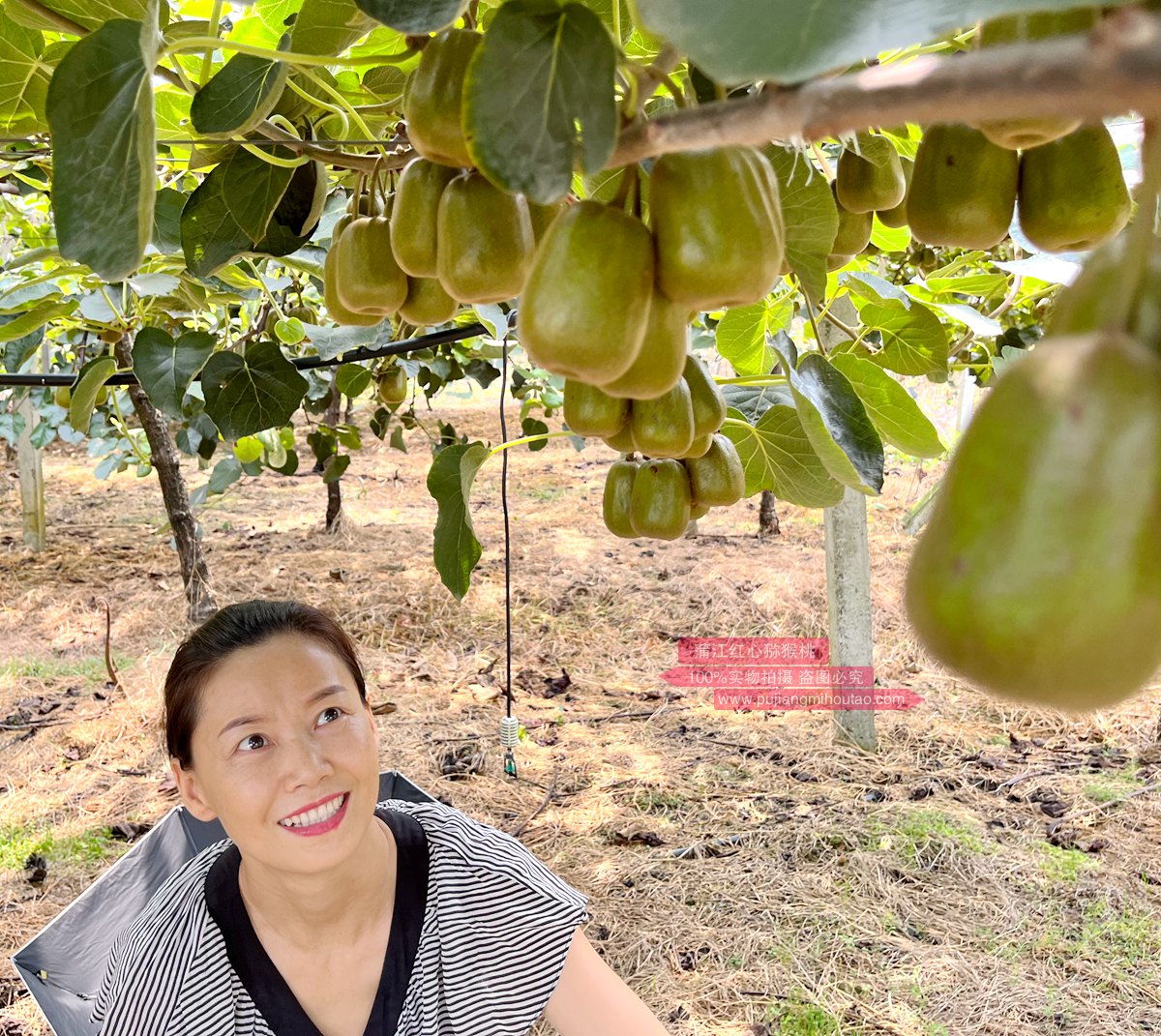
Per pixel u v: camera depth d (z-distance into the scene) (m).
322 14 1.12
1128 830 4.50
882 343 2.02
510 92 0.58
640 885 4.15
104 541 9.44
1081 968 3.62
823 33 0.41
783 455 1.76
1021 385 0.38
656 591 7.95
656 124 0.53
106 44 0.80
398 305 1.13
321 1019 1.78
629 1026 1.93
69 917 2.19
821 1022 3.40
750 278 0.70
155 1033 1.71
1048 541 0.36
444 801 4.87
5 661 6.52
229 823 1.66
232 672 1.64
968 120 0.35
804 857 4.34
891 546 8.51
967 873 4.19
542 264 0.69
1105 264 0.39
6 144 1.69
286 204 1.39
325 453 5.94
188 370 2.55
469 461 1.67
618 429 1.17
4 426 7.21
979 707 5.86
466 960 1.81
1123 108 0.31
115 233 0.82
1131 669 0.37
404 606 7.62
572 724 5.82
